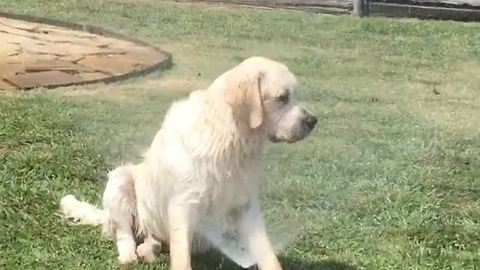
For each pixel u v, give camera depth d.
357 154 5.49
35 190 4.62
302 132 3.72
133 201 4.04
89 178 4.84
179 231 3.74
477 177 5.18
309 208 4.67
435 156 5.52
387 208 4.70
